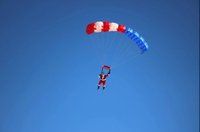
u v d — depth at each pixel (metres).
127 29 100.50
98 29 100.06
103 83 101.75
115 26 100.06
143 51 101.75
